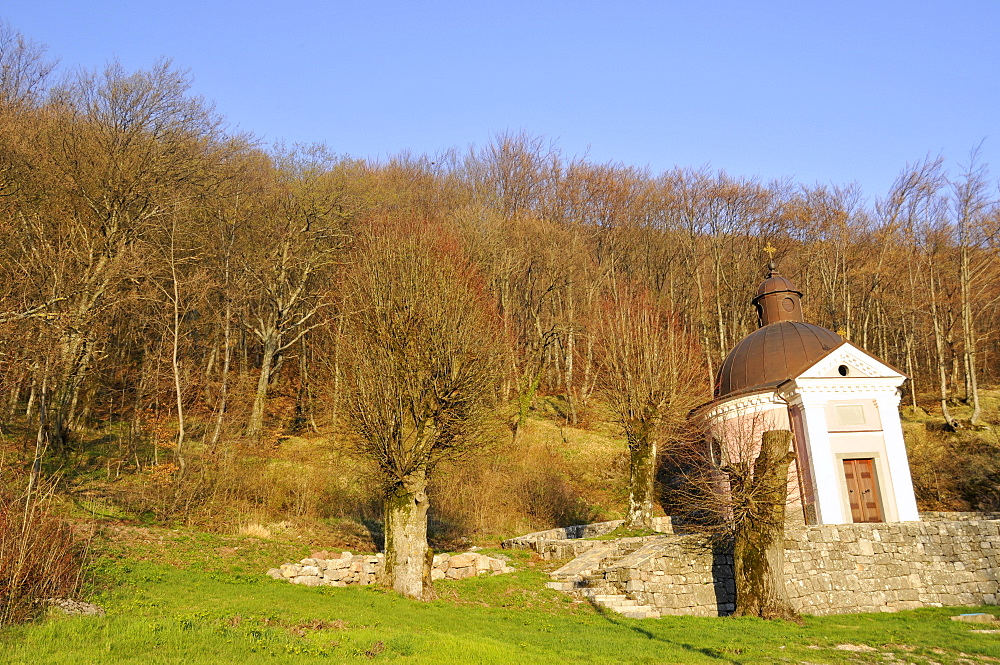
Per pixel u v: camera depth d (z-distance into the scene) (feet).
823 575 75.46
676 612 70.79
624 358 106.52
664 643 53.47
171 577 56.13
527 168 185.78
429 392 66.08
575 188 181.88
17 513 44.78
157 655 34.06
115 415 115.24
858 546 77.82
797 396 93.66
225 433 110.83
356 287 75.20
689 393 112.06
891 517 88.28
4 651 32.83
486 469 113.70
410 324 68.74
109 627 38.50
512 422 141.18
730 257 182.60
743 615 69.56
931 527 81.05
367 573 65.21
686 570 72.95
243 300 125.08
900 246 169.78
